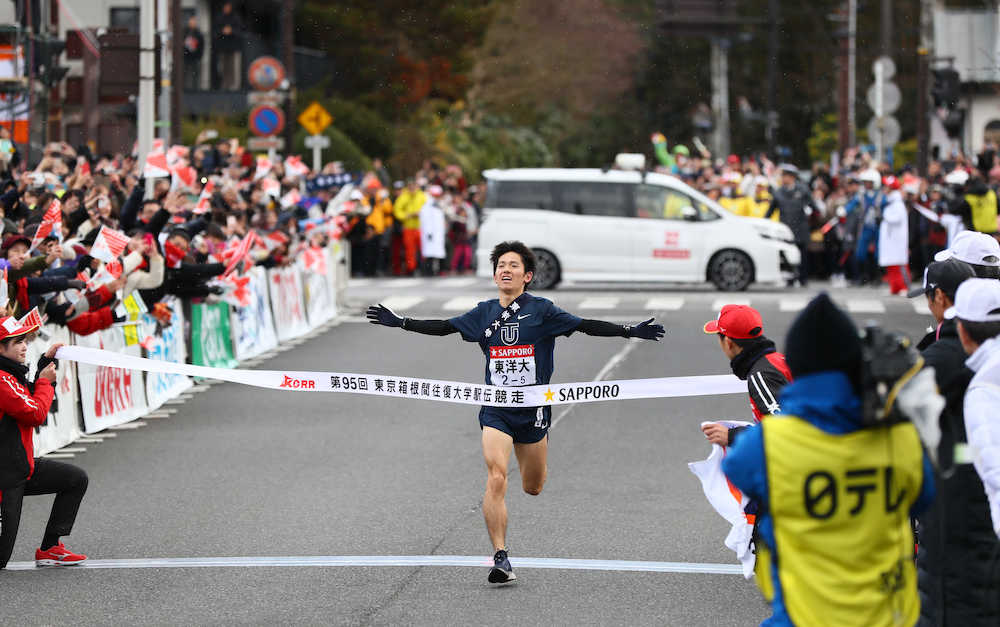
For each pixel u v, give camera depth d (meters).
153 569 21.97
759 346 18.23
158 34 56.22
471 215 88.88
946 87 91.88
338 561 22.39
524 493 27.64
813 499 11.44
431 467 30.30
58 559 22.25
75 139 102.88
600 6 139.75
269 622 19.05
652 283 80.69
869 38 149.00
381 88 122.69
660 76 146.88
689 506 26.41
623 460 31.06
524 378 21.70
